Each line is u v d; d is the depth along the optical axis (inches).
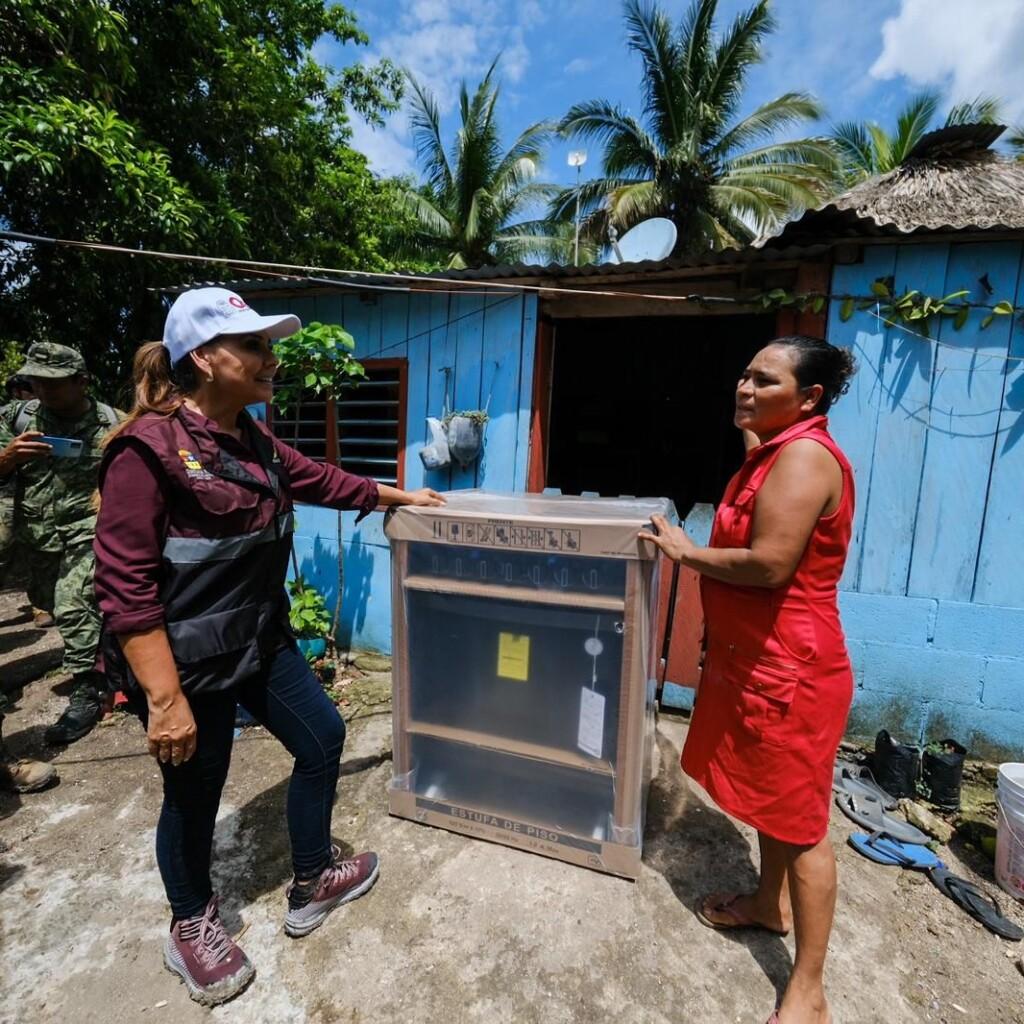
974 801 102.0
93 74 180.1
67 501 112.8
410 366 144.3
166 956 64.1
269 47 280.1
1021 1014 62.9
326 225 343.9
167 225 181.9
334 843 83.5
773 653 57.7
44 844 84.0
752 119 529.3
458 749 85.5
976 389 104.3
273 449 65.8
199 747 57.4
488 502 90.0
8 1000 61.6
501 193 594.9
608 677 73.6
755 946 68.7
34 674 140.3
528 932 69.8
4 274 209.3
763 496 55.9
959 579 108.2
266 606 60.9
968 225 98.2
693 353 238.7
